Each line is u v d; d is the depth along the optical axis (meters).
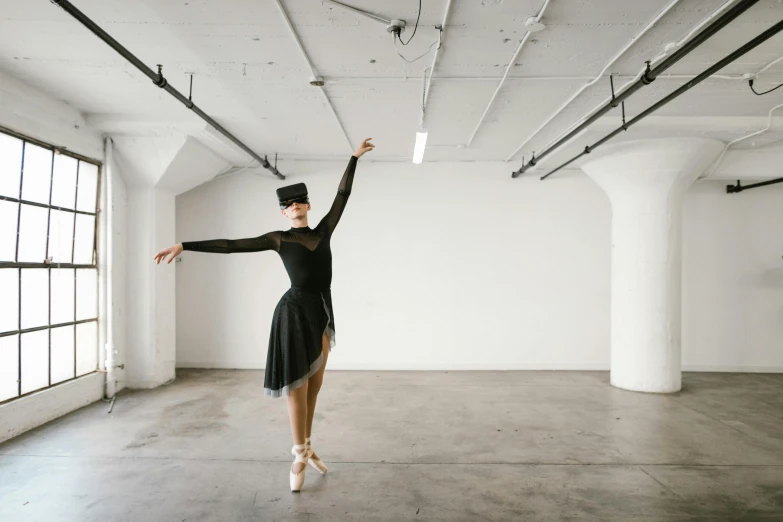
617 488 2.73
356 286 6.22
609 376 5.79
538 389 5.12
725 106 4.13
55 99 3.95
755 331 6.16
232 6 2.59
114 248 4.78
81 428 3.75
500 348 6.18
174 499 2.58
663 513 2.44
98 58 3.22
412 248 6.23
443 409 4.36
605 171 5.09
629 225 5.07
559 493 2.67
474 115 4.42
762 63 3.24
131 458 3.16
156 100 4.03
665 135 4.61
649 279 4.97
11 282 3.56
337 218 2.80
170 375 5.43
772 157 5.15
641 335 5.01
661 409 4.36
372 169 6.24
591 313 6.18
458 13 2.66
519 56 3.20
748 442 3.49
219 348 6.19
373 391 5.04
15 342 3.61
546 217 6.21
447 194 6.23
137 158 4.82
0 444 3.38
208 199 6.21
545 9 2.61
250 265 6.20
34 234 3.81
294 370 2.49
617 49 3.09
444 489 2.72
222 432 3.68
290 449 3.34
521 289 6.20
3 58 3.21
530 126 4.75
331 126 4.79
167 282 5.36
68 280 4.23
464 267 6.21
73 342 4.31
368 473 2.94
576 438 3.57
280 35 2.92
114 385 4.75
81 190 4.41
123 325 5.03
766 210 6.17
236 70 3.44
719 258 6.18
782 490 2.70
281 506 2.51
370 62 3.29
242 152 5.41
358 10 2.63
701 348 6.18
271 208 6.22
